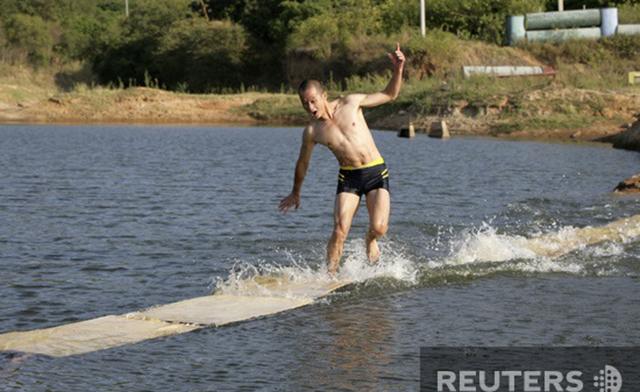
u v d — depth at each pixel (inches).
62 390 274.7
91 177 891.4
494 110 1707.7
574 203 702.5
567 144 1397.6
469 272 436.1
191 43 2874.0
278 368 292.8
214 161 1091.3
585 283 413.7
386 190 430.6
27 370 292.5
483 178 883.4
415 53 2245.3
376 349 312.0
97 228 580.1
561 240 520.1
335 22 2564.0
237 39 2829.7
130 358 304.8
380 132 1753.2
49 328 343.6
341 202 428.1
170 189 792.3
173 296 405.7
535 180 868.6
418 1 2571.4
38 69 3070.9
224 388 274.8
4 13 3233.3
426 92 1892.2
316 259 482.9
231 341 323.6
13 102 2524.6
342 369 291.0
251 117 2226.9
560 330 332.8
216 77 2847.0
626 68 2144.4
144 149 1289.4
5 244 523.8
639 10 2461.9
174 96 2348.7
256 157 1158.3
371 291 399.5
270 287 408.8
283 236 550.3
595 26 2283.5
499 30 2436.0
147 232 564.4
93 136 1614.2
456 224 598.9
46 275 443.8
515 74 1959.9
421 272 434.9
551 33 2278.5
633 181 772.0
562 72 2023.9
